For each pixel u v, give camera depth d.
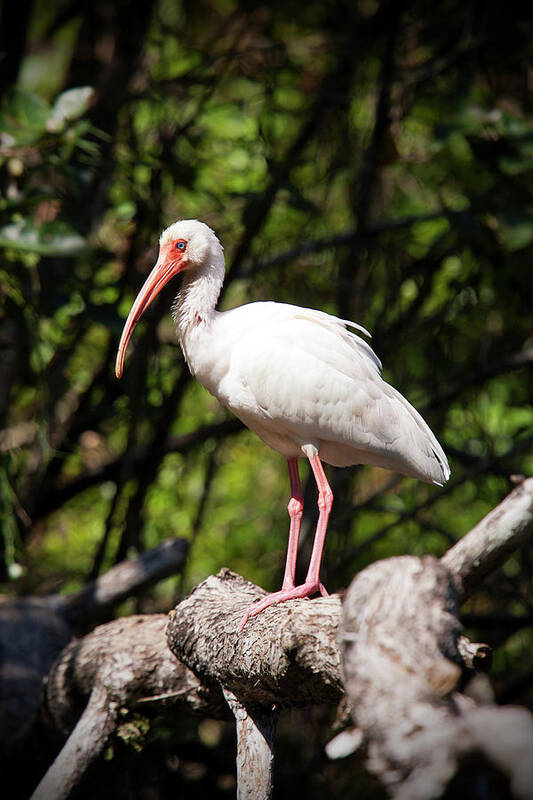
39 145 8.81
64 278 10.52
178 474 13.52
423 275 12.70
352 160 12.61
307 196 12.70
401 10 11.91
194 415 14.34
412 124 13.12
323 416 7.48
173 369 13.02
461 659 4.23
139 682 7.21
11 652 9.00
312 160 12.55
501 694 10.98
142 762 9.31
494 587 11.23
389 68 12.11
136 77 12.80
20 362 11.32
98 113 11.73
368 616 4.12
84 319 10.85
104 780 7.92
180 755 10.63
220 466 13.59
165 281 8.10
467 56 12.12
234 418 12.38
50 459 12.29
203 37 14.00
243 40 13.65
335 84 12.21
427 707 3.95
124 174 11.41
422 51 13.57
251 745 6.16
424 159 12.64
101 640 7.59
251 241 11.45
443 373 12.41
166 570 9.78
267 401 7.54
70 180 9.14
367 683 4.03
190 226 8.09
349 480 12.25
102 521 13.98
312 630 5.22
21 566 10.93
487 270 12.07
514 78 12.12
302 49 12.93
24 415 13.20
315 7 13.08
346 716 5.05
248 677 5.76
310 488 12.26
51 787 7.02
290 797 10.88
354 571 12.79
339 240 12.10
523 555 11.28
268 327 7.65
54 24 13.20
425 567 4.21
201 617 6.59
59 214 9.35
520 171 10.54
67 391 12.48
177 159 11.96
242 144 12.70
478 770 4.00
